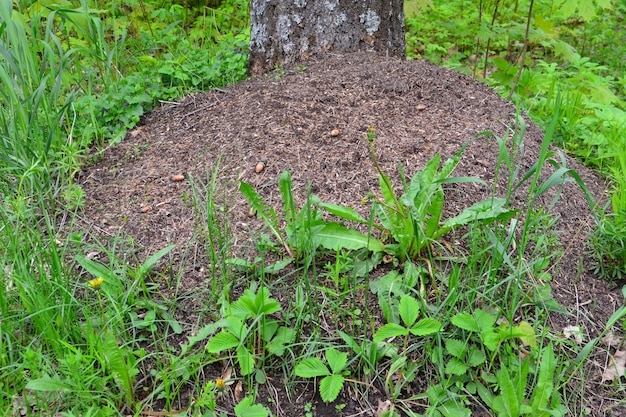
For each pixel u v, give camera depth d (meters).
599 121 3.79
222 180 2.86
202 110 3.42
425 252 2.44
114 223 2.72
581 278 2.56
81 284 2.35
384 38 3.90
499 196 2.77
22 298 2.10
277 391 2.09
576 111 3.96
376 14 3.82
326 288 2.24
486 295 2.31
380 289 2.29
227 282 2.37
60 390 1.85
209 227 2.34
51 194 2.82
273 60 3.91
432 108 3.26
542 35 4.26
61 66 3.03
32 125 2.87
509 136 3.14
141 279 2.31
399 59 3.70
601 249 2.60
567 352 2.27
